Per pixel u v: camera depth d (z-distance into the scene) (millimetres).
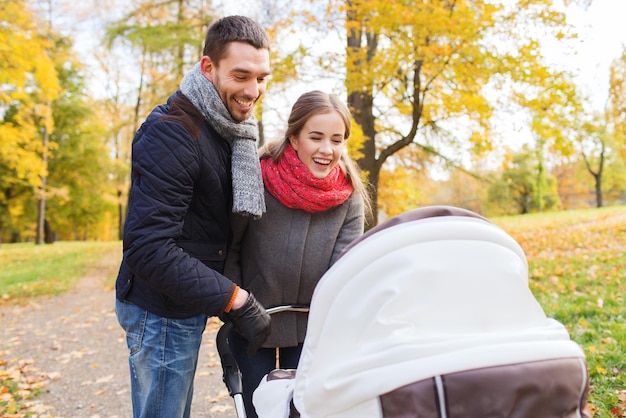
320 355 1468
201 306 1738
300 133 2166
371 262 1420
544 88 7988
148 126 1795
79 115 23922
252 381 2395
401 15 7316
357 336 1395
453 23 7258
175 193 1751
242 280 2361
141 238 1696
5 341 6590
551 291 6148
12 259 16734
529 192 32312
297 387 1576
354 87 8406
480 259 1407
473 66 7852
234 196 1944
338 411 1368
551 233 12586
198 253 1936
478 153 10422
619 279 6258
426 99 9672
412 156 12766
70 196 24672
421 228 1408
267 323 1814
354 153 9180
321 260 2312
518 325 1394
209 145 1876
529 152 30422
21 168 14852
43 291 10641
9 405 4270
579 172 36250
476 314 1351
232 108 1908
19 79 10227
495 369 1211
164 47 12320
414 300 1334
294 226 2270
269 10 10688
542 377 1235
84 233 41969
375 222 7551
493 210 32438
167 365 1921
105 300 9430
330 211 2320
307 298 2361
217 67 1862
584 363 1354
